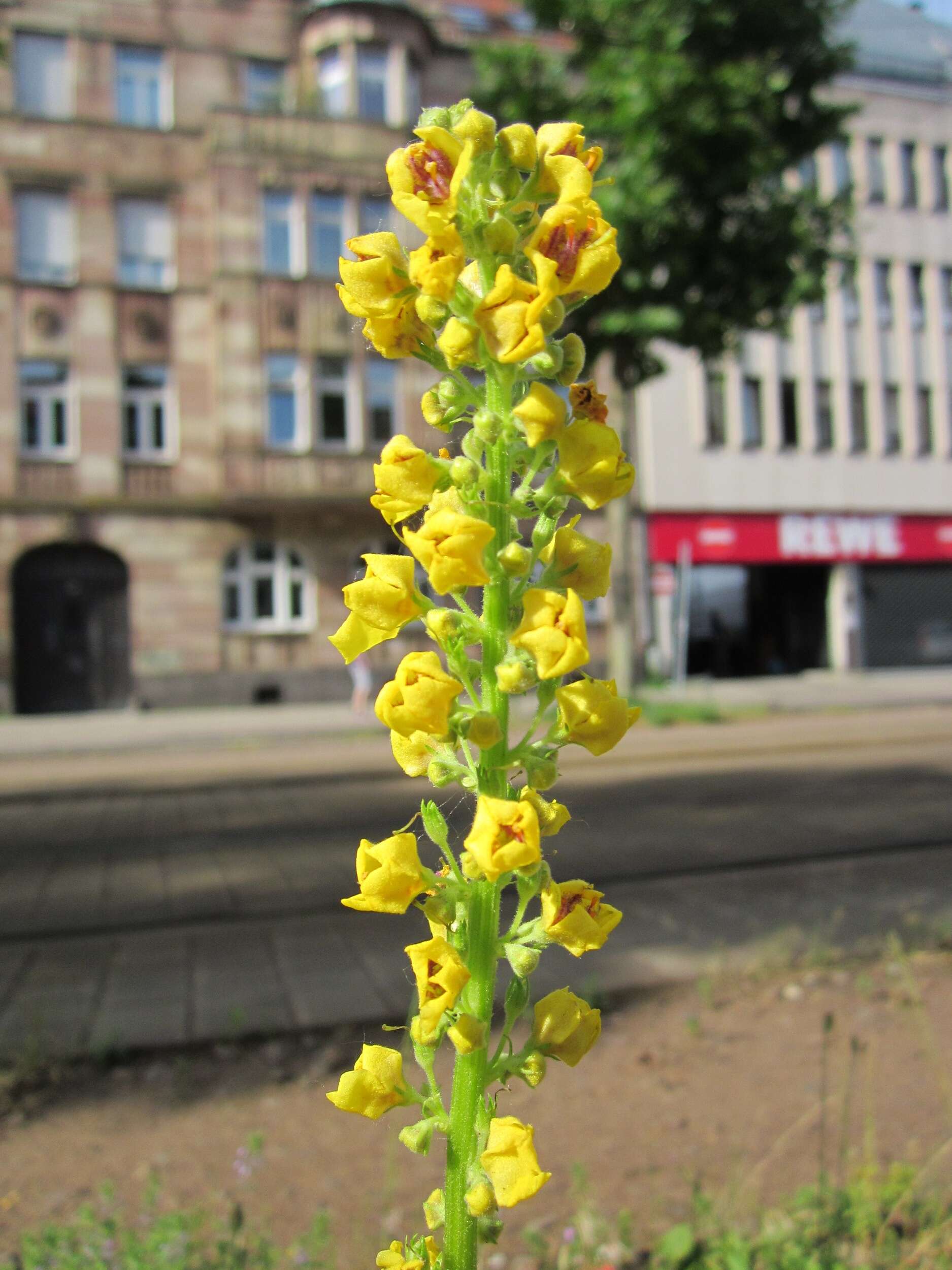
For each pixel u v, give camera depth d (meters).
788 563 26.77
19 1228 2.81
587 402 1.15
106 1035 4.20
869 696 21.27
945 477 28.23
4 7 20.48
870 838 7.85
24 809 10.30
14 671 20.12
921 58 29.09
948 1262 2.39
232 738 16.28
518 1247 2.75
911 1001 4.35
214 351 21.09
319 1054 4.04
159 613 20.86
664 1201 2.91
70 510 20.36
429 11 24.05
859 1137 3.24
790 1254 2.38
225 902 6.41
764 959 4.93
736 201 13.34
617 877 6.73
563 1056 1.12
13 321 20.20
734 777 11.34
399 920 5.96
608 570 1.13
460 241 1.06
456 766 1.12
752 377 26.27
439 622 1.09
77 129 20.66
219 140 21.11
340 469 21.62
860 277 27.52
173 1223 2.57
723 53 12.88
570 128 1.13
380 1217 2.86
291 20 22.34
